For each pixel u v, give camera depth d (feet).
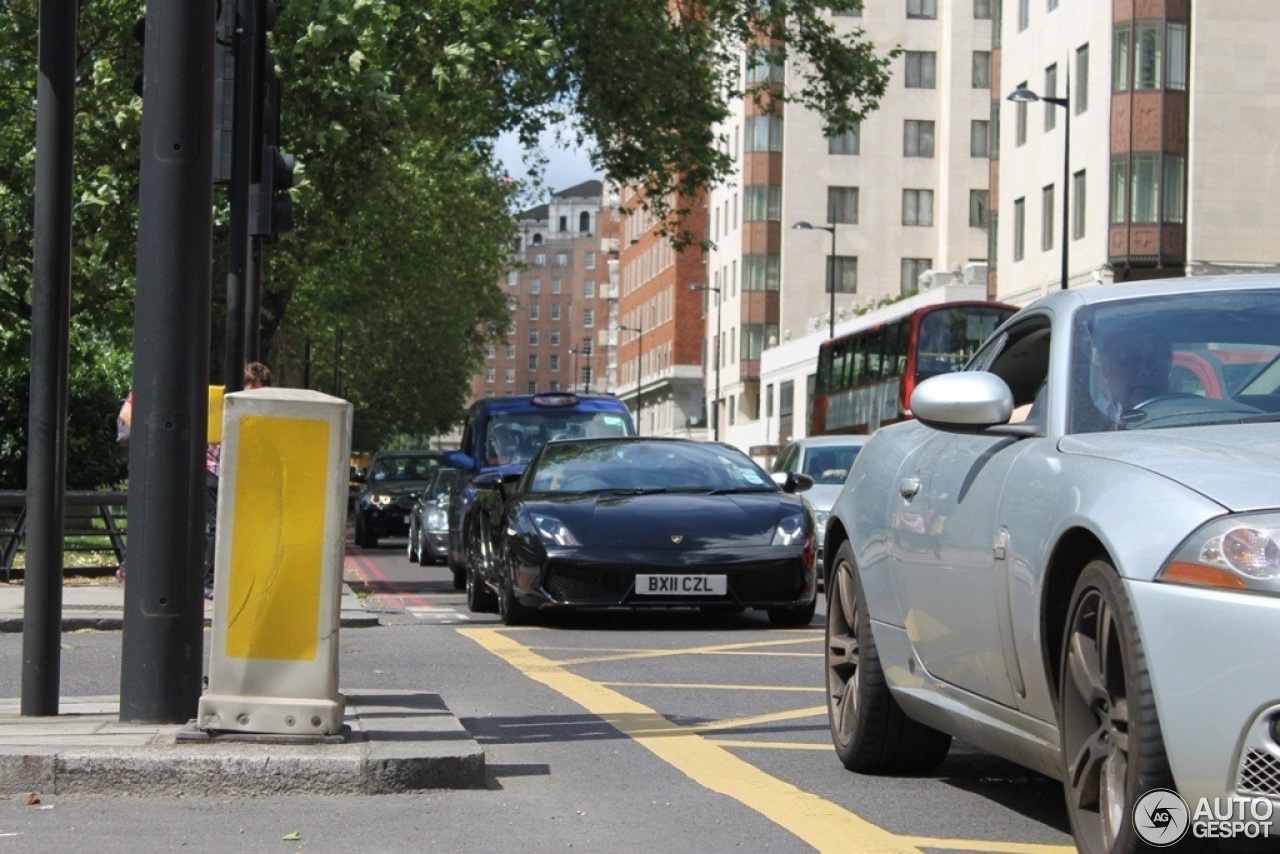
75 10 25.96
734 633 47.65
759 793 22.59
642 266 458.50
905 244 309.83
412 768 22.24
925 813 21.29
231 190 42.98
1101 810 16.49
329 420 22.72
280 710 22.65
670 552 47.50
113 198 80.84
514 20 113.60
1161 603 15.10
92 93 81.20
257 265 46.93
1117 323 20.21
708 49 130.11
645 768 24.67
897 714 23.52
